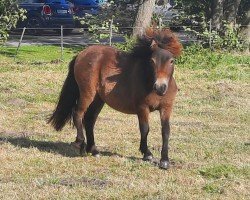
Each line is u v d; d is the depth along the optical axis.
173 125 14.26
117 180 9.37
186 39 26.45
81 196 8.55
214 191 8.88
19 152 11.09
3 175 9.66
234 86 19.45
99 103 11.16
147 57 10.14
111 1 25.17
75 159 10.70
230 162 10.73
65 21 29.77
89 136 11.17
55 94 17.45
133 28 24.12
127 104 10.54
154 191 8.79
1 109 15.27
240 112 16.20
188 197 8.56
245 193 8.80
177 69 21.88
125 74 10.54
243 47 25.22
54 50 25.06
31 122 13.99
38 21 29.47
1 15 23.58
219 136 13.24
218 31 25.34
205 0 25.94
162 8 26.95
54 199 8.42
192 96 18.03
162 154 10.18
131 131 13.37
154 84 9.76
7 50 24.45
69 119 11.40
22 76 19.48
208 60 22.62
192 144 12.19
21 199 8.44
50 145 11.82
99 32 23.86
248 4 26.55
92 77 10.88
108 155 11.19
